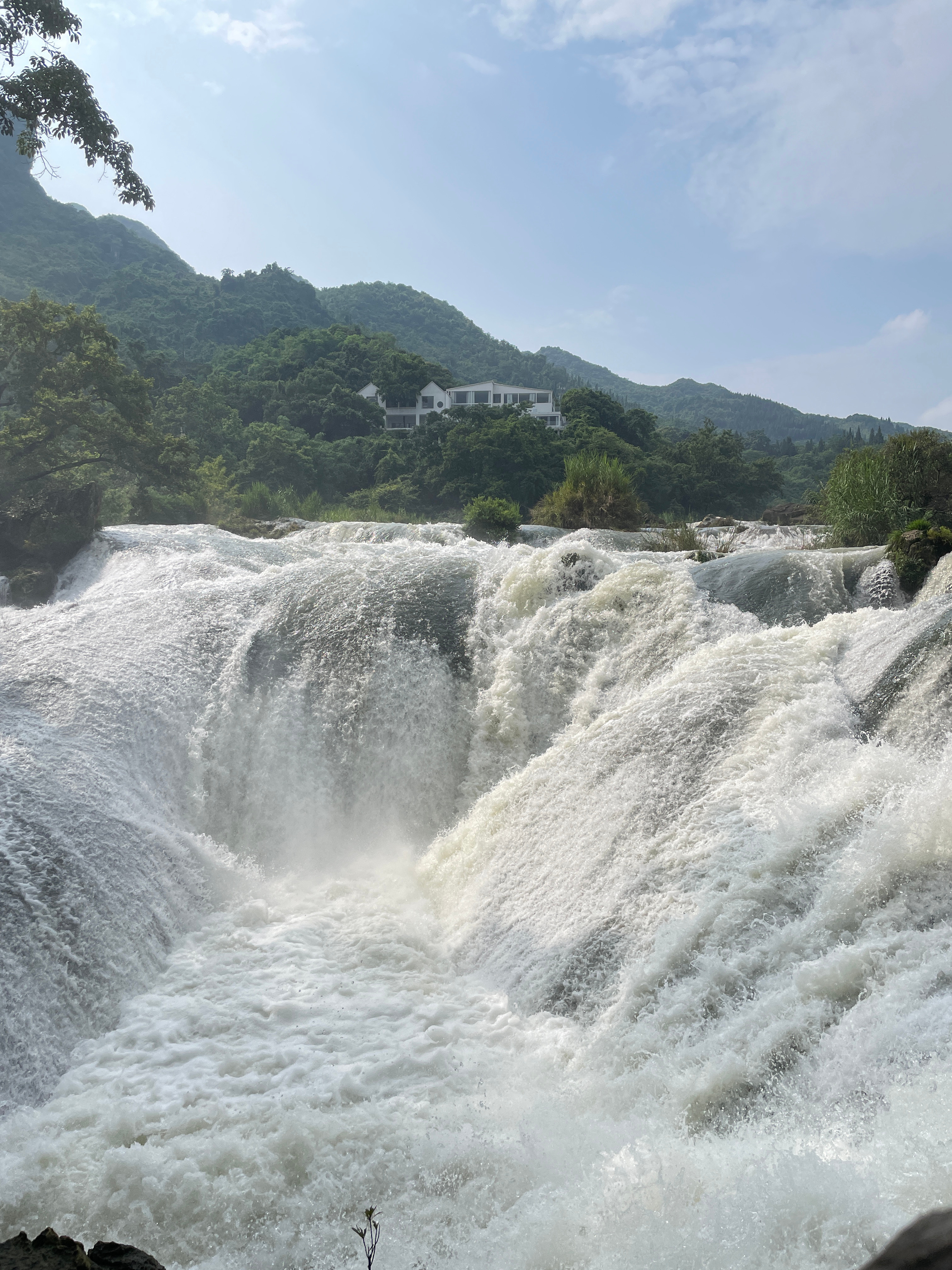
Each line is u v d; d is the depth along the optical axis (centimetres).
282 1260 444
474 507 2547
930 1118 393
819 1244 352
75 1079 616
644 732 866
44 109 1883
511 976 723
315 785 1078
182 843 916
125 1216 477
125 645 1150
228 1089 589
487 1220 453
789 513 2792
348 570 1319
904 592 1192
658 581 1135
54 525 1969
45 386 2619
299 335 15600
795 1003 528
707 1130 493
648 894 692
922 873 556
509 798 940
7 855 746
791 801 679
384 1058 617
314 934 827
